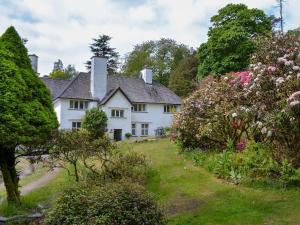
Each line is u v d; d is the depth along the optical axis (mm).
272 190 8539
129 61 64250
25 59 10258
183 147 15156
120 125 36188
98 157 11305
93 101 35219
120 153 12539
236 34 34375
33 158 11359
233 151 11633
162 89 42281
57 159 11164
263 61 8883
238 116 9250
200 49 38562
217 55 36031
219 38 35500
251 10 36562
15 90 8922
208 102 13078
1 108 8641
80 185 7535
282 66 8094
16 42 10047
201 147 14570
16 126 8680
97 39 65625
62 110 34219
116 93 36188
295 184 8586
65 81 38500
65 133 10641
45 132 9875
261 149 9922
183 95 48312
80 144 10602
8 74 9008
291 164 8766
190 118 14008
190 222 7234
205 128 12594
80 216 6199
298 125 7906
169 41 63031
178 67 53969
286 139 8641
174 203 8703
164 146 19078
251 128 10273
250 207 7555
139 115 39000
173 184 10492
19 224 8719
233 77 12312
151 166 13039
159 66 59906
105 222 5754
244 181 9336
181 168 12461
